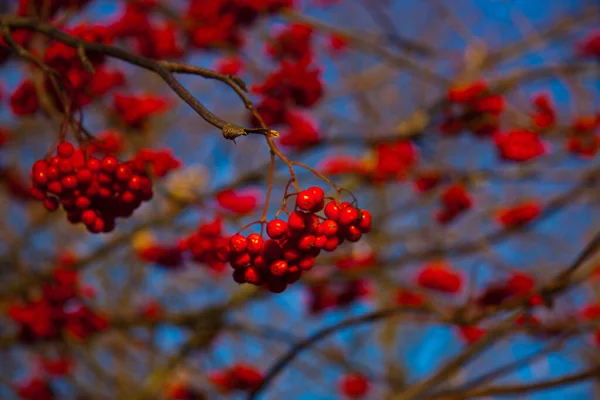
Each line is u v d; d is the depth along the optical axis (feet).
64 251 21.93
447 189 19.89
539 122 18.38
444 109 19.03
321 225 7.57
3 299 18.21
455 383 20.77
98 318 17.74
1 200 25.59
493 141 18.80
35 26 9.37
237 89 7.73
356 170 20.97
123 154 17.20
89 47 8.96
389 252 22.71
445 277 19.01
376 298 23.54
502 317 14.80
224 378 21.38
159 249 18.33
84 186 8.41
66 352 19.54
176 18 16.69
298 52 17.48
